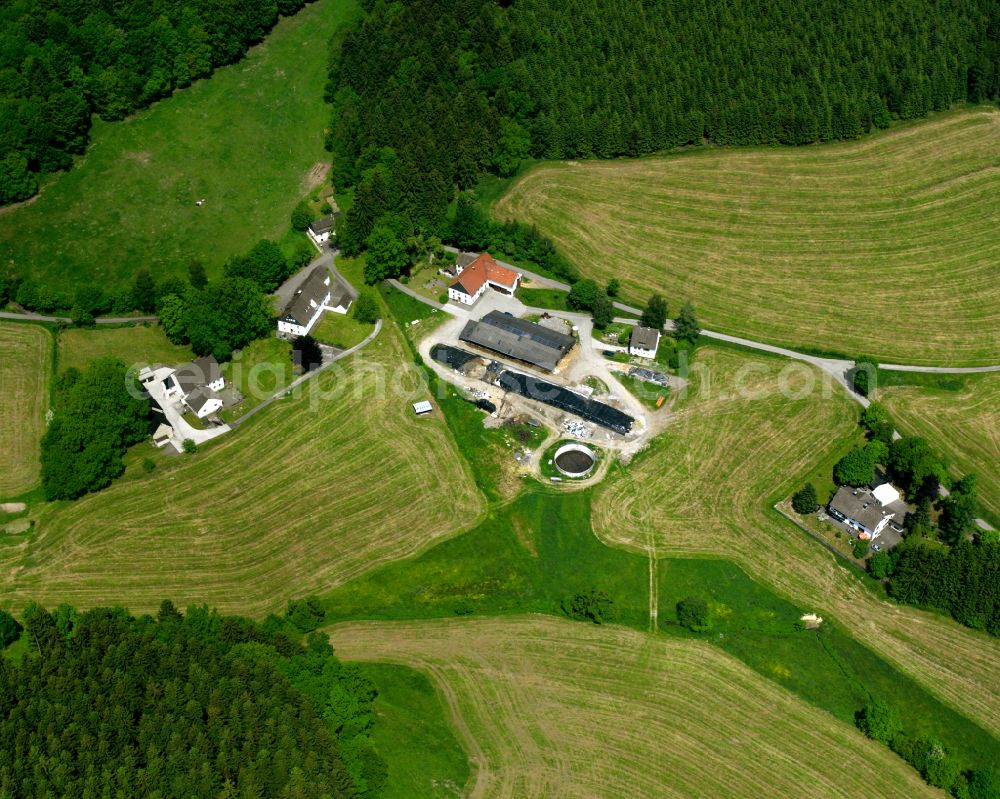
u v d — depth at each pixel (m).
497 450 168.88
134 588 147.00
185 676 124.19
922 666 143.88
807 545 157.50
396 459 166.75
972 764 134.25
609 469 167.12
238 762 115.38
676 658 143.62
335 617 145.38
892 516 159.88
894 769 132.50
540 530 157.75
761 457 169.75
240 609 145.38
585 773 129.75
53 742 113.44
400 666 140.12
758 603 150.38
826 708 139.00
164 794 111.69
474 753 131.00
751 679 141.75
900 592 150.00
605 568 153.50
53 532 153.50
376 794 122.75
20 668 123.44
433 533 156.38
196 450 166.38
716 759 132.25
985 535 155.12
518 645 144.00
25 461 161.12
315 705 126.31
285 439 168.88
